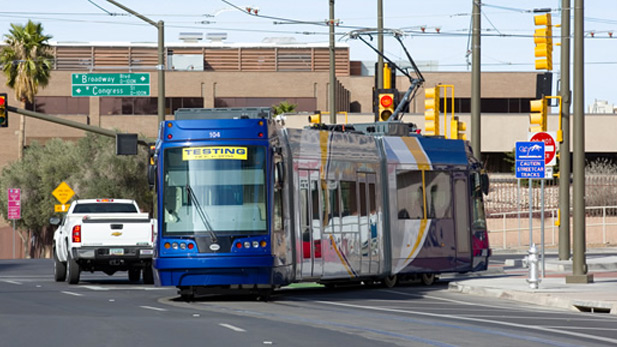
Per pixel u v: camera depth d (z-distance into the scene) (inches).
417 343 1496.1
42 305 2145.7
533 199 5315.0
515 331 1686.8
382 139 2792.8
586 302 2274.9
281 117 2546.8
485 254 3043.8
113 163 7381.9
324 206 2506.2
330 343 1477.6
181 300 2331.4
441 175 2918.3
